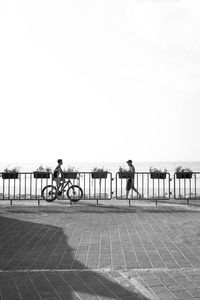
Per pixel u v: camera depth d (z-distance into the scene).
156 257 7.20
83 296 5.03
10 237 9.17
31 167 141.88
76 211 13.66
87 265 6.63
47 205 15.39
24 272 6.17
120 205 15.34
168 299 4.87
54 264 6.71
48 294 5.12
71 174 16.27
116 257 7.20
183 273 6.03
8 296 5.05
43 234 9.52
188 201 15.88
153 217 12.23
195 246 8.14
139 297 4.96
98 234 9.49
